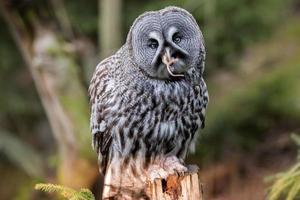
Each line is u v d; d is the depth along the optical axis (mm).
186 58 9094
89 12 18297
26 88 20266
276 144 17062
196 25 9172
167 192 8734
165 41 8992
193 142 10062
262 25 17719
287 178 8531
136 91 9438
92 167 15375
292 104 17609
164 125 9562
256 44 19141
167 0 16922
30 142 20672
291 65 19250
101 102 9773
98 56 16906
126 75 9477
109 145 9945
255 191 15805
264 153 16984
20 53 19641
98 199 15539
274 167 16484
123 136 9719
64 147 15578
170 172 8938
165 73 9219
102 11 16906
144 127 9578
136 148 9750
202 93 9609
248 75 19578
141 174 9906
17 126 20672
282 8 19375
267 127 17641
